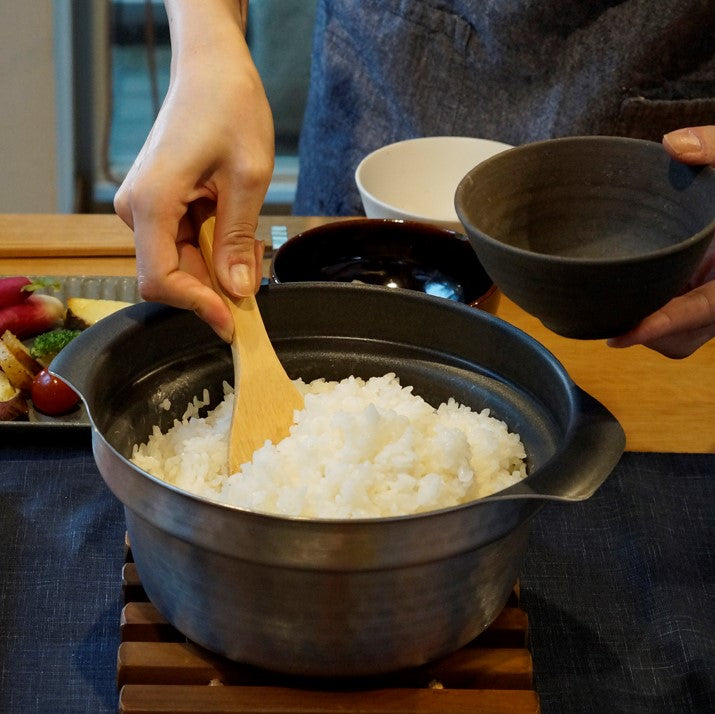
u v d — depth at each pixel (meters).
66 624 0.79
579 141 0.72
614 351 1.12
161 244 0.72
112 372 0.73
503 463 0.76
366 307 0.83
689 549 0.88
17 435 0.97
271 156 0.79
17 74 2.07
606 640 0.80
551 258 0.59
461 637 0.69
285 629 0.64
